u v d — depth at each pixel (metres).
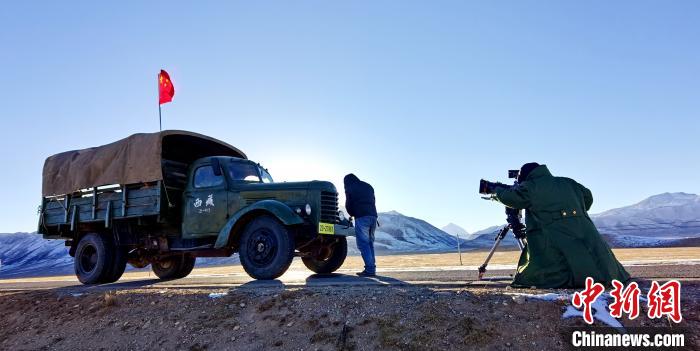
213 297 5.44
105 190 10.12
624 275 5.10
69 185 10.54
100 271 9.78
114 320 5.41
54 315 5.99
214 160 8.98
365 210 8.02
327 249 9.23
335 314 4.52
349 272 9.05
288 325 4.51
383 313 4.36
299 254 8.62
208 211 8.94
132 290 6.45
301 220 7.63
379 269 9.98
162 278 10.99
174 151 10.48
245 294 5.43
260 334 4.50
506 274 7.01
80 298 6.37
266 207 7.61
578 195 5.27
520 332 3.82
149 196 9.30
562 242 4.98
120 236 9.96
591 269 4.81
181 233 9.37
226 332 4.65
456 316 4.12
